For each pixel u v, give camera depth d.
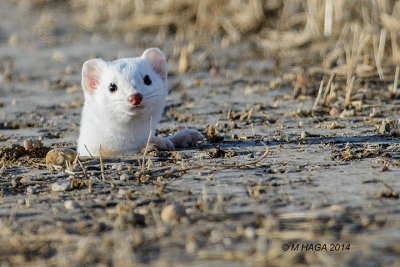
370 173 7.77
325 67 17.06
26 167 9.50
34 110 14.70
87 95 10.44
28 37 24.23
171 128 12.30
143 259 5.21
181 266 5.02
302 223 5.89
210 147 10.27
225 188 7.41
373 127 11.23
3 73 18.97
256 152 9.61
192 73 17.92
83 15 26.53
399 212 6.06
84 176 8.54
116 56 20.22
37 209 7.00
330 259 5.00
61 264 5.20
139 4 24.34
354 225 5.75
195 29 22.52
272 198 6.82
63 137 12.18
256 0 21.75
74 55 20.94
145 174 8.34
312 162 8.62
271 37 20.70
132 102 9.56
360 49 16.50
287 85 15.89
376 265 4.86
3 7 30.09
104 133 10.22
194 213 6.41
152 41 22.05
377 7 18.59
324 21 19.73
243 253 5.20
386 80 15.47
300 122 11.91
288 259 5.04
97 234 5.93
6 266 5.27
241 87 16.05
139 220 6.21
